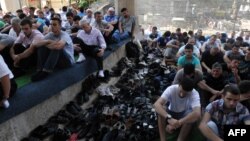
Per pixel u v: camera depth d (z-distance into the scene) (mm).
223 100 2539
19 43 3705
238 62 4348
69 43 3836
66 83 3609
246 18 9625
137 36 7828
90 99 3973
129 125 3221
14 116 2627
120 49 6023
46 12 8188
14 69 3430
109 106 3744
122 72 5273
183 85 2590
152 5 10383
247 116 2461
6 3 9656
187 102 2742
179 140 2742
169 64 5918
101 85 4398
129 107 3723
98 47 4520
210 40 6156
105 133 3021
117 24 6773
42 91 3061
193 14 10156
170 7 10258
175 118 2863
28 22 3602
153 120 3340
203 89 3604
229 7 9680
